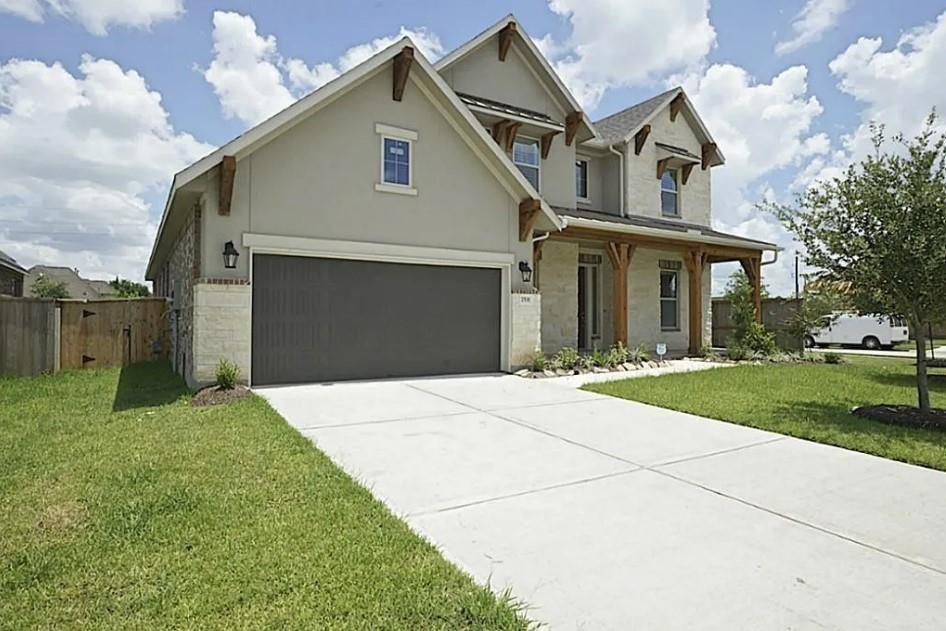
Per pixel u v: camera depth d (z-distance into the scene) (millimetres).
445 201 11203
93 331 13352
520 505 4156
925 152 7121
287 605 2680
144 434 5965
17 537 3398
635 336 17047
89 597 2742
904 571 3191
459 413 7535
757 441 6207
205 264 8883
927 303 7344
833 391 9609
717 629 2596
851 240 7520
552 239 14547
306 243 9703
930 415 7160
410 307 11047
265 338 9602
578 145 16625
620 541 3543
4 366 11836
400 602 2721
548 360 12516
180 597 2729
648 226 14953
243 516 3734
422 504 4148
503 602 2742
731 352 15398
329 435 6207
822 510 4129
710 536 3639
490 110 13695
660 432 6602
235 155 8727
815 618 2699
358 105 10234
